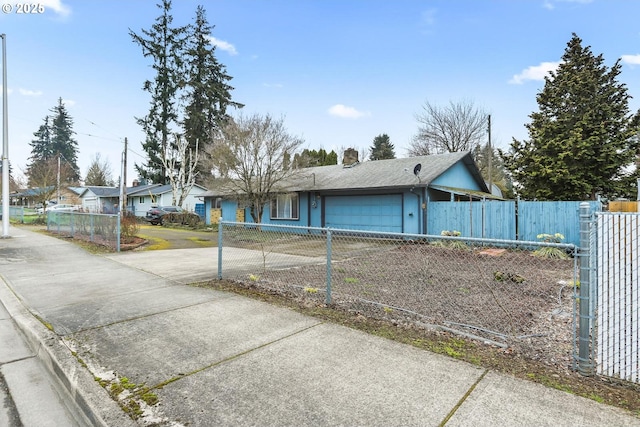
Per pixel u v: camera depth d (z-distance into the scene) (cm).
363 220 1471
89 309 459
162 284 604
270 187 1520
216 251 1066
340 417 219
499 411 223
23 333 401
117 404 237
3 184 1366
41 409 255
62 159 5562
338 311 441
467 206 1222
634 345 258
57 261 866
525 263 814
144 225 2272
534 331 375
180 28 3444
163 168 3453
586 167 1437
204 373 280
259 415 223
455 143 3038
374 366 288
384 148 4794
